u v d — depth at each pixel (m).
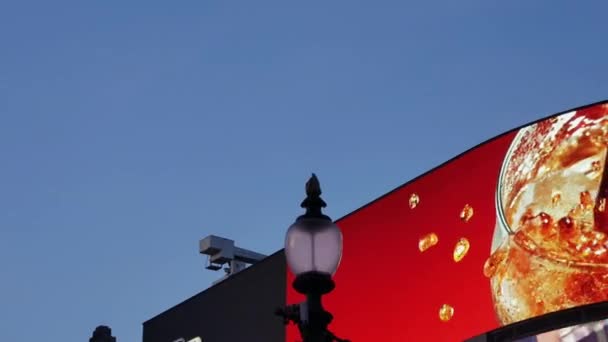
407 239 37.59
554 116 33.66
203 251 52.97
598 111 32.81
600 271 30.41
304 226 10.91
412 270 36.78
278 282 43.50
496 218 33.91
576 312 30.38
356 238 39.94
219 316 46.47
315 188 11.40
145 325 51.41
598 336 29.67
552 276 31.25
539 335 31.00
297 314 11.05
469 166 35.97
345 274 39.59
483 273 33.62
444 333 34.47
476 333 33.16
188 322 48.41
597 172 31.73
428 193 37.47
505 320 32.19
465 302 34.03
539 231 32.19
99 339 30.06
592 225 31.16
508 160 34.38
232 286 46.38
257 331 43.78
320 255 10.83
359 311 38.25
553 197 32.31
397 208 38.66
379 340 36.97
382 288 37.78
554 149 33.03
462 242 35.03
